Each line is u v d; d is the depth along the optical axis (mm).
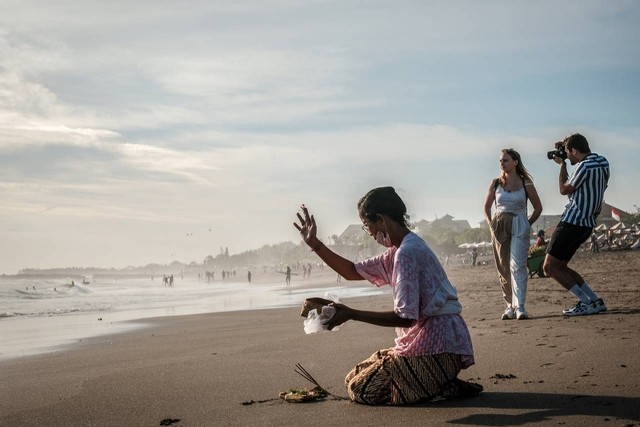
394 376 3646
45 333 12945
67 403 4426
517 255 7668
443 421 3232
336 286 52344
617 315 7109
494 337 6160
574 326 6516
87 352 8562
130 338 10742
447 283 3684
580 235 7266
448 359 3625
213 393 4430
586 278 15984
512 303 7816
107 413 4043
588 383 3889
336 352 6055
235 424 3508
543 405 3418
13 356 8609
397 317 3494
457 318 3693
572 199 7273
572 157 7258
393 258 3818
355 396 3742
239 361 5898
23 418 4074
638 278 14961
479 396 3748
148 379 5207
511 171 7742
